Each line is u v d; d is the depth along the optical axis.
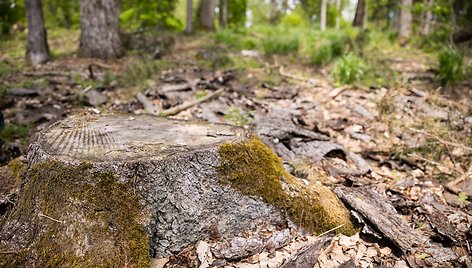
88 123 0.88
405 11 3.65
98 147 0.74
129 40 3.10
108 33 2.80
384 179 1.11
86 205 0.66
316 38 3.13
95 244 0.65
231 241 0.77
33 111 1.64
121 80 2.08
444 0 3.08
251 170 0.79
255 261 0.73
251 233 0.80
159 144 0.76
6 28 3.84
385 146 1.30
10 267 0.65
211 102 1.75
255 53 2.82
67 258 0.64
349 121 1.54
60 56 2.87
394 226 0.81
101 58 2.79
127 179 0.68
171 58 2.68
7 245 0.68
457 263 0.73
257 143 0.83
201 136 0.81
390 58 2.66
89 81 2.12
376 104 1.64
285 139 1.27
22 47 3.27
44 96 1.84
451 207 0.96
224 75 2.18
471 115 1.49
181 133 0.83
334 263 0.74
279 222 0.81
